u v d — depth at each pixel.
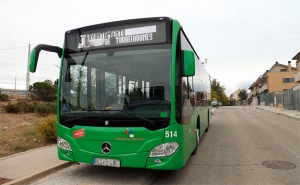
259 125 14.78
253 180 4.91
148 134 4.22
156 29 4.59
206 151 7.64
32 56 4.75
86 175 5.38
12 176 5.16
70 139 4.77
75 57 5.05
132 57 4.62
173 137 4.21
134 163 4.27
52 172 5.64
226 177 5.13
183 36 5.19
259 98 65.19
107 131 4.42
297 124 15.23
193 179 5.03
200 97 8.29
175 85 4.33
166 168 4.16
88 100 4.73
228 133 11.55
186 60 4.48
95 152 4.53
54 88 50.09
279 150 7.61
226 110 36.12
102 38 4.90
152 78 4.41
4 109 26.38
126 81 4.54
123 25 4.78
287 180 4.88
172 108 4.23
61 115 4.95
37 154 7.12
